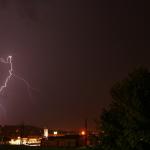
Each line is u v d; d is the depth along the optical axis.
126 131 13.79
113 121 14.80
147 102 13.80
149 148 13.80
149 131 13.40
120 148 14.57
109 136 15.05
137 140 13.69
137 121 13.62
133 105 13.80
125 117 14.10
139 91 13.95
